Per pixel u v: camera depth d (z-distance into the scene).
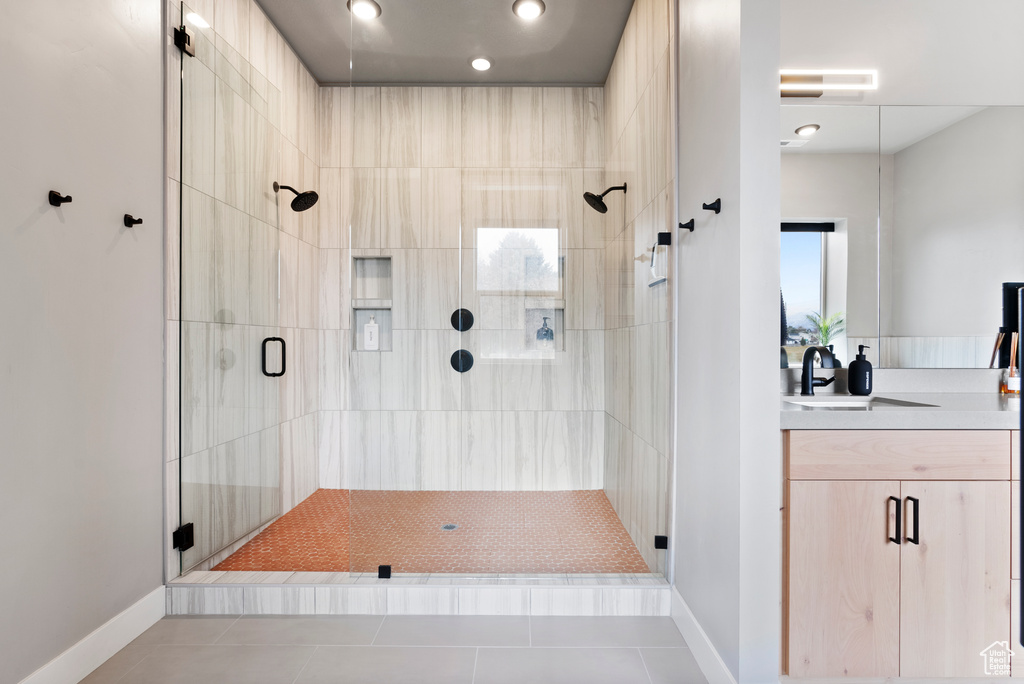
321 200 3.42
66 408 1.58
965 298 2.17
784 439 1.51
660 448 2.13
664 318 2.12
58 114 1.54
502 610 2.06
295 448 3.13
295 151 3.10
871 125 2.16
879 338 2.16
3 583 1.37
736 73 1.46
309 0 2.68
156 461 2.01
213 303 2.35
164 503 2.06
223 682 1.62
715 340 1.62
